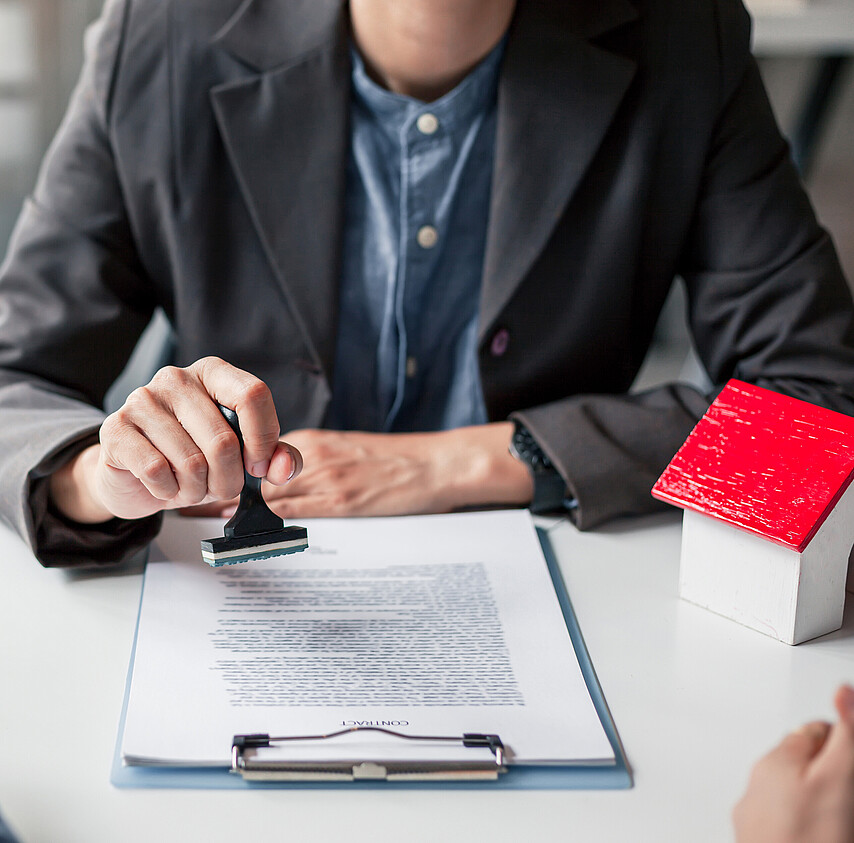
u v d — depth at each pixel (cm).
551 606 68
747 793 41
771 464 67
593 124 94
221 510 83
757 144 100
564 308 99
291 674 60
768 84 266
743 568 66
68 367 94
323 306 96
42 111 201
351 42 97
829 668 63
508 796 51
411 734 54
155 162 96
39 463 72
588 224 98
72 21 199
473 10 91
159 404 65
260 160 94
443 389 107
